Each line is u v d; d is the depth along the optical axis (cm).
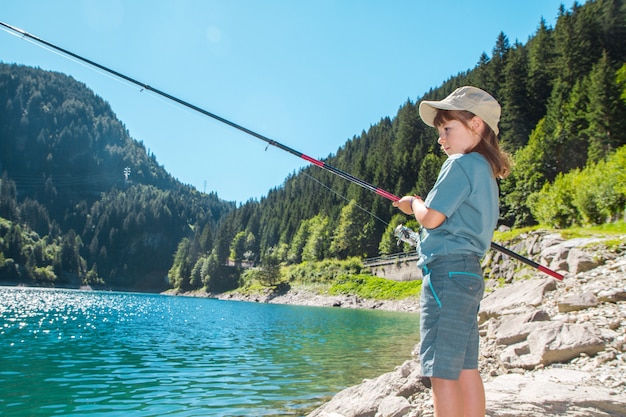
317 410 517
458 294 204
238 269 9869
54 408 590
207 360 1010
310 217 10562
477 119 223
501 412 327
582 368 434
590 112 4469
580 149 4500
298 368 915
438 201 207
